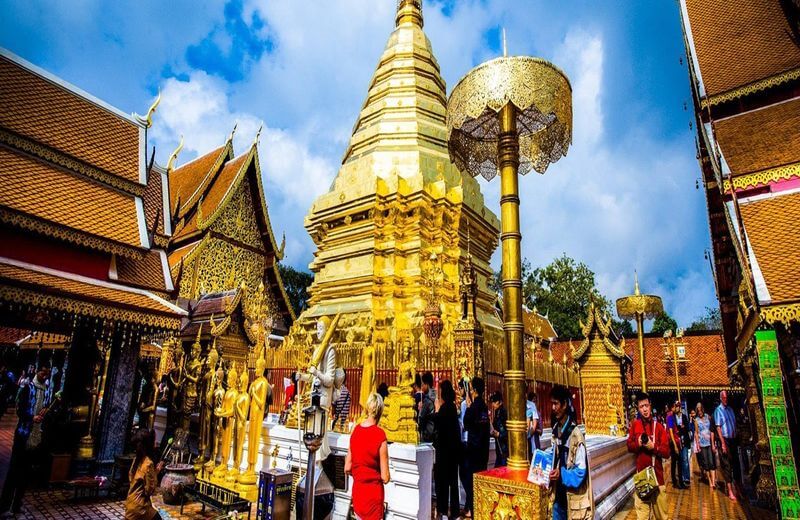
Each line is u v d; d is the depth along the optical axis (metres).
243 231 29.98
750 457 16.23
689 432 16.69
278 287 31.03
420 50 20.95
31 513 8.78
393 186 16.50
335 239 17.48
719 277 14.86
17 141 11.03
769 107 10.93
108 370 12.00
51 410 11.69
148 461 6.73
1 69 11.64
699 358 28.25
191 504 9.26
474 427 8.40
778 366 7.63
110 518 8.67
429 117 19.44
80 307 10.30
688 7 13.80
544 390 12.84
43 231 10.45
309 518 6.40
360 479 5.79
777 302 7.40
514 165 5.41
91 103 13.30
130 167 13.08
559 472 5.67
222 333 17.19
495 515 4.67
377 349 11.31
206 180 30.28
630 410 16.22
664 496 7.66
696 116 12.90
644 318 18.31
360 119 20.52
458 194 17.17
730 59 12.02
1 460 13.47
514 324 5.05
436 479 7.97
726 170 9.86
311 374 9.15
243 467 10.35
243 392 10.43
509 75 5.38
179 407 13.53
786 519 7.20
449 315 14.85
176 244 28.88
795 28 11.43
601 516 9.21
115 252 11.62
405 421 7.61
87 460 11.60
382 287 15.87
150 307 11.48
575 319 45.62
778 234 8.30
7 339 26.03
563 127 5.98
